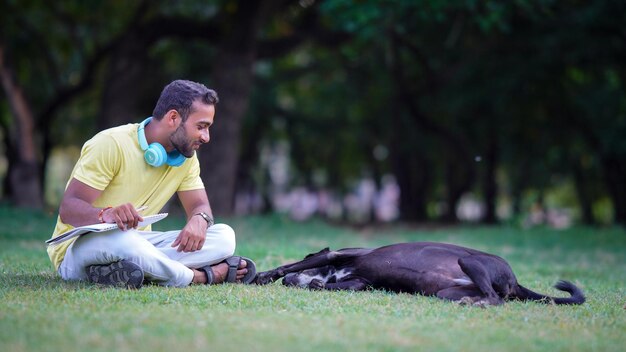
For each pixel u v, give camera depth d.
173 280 5.88
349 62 24.91
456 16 18.36
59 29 21.84
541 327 4.78
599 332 4.71
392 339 4.25
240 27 18.02
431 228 20.67
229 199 18.86
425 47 21.77
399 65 22.92
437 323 4.76
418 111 24.38
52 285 5.75
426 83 23.80
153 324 4.41
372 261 6.20
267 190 33.66
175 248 6.10
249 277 6.34
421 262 5.98
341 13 15.73
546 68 20.81
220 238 6.15
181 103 5.83
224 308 5.05
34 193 18.55
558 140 25.77
